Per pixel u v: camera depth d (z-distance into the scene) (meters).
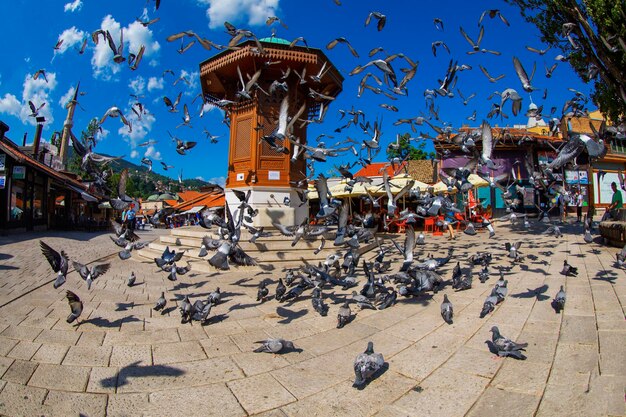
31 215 23.69
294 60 12.66
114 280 8.90
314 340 5.16
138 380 3.98
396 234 18.72
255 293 7.71
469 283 7.34
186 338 5.21
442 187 17.47
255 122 13.52
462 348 4.69
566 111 8.63
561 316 5.55
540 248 12.34
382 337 5.21
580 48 12.23
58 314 6.11
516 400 3.47
